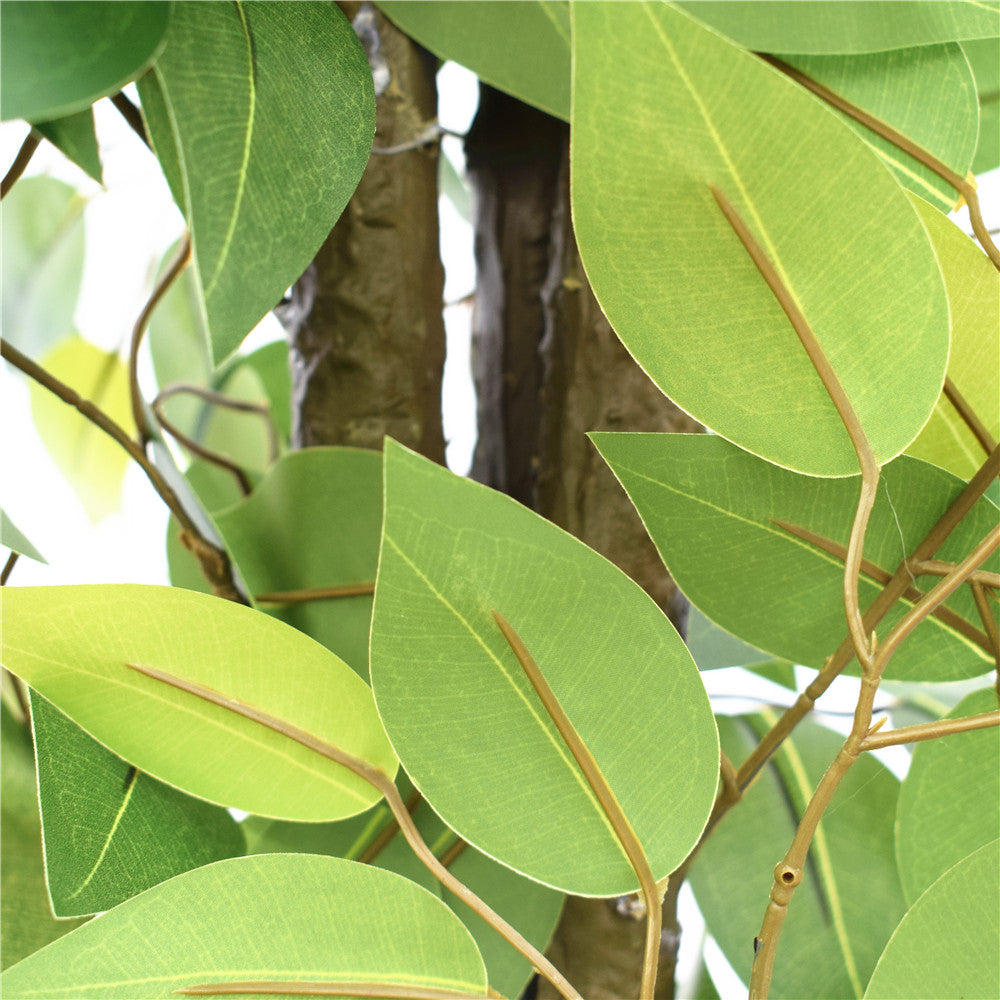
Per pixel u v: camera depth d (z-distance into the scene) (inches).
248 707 13.2
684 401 12.6
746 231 12.2
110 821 13.4
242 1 12.7
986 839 13.9
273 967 12.7
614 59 11.8
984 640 13.8
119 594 12.9
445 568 12.6
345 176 12.6
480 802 12.8
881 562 13.6
